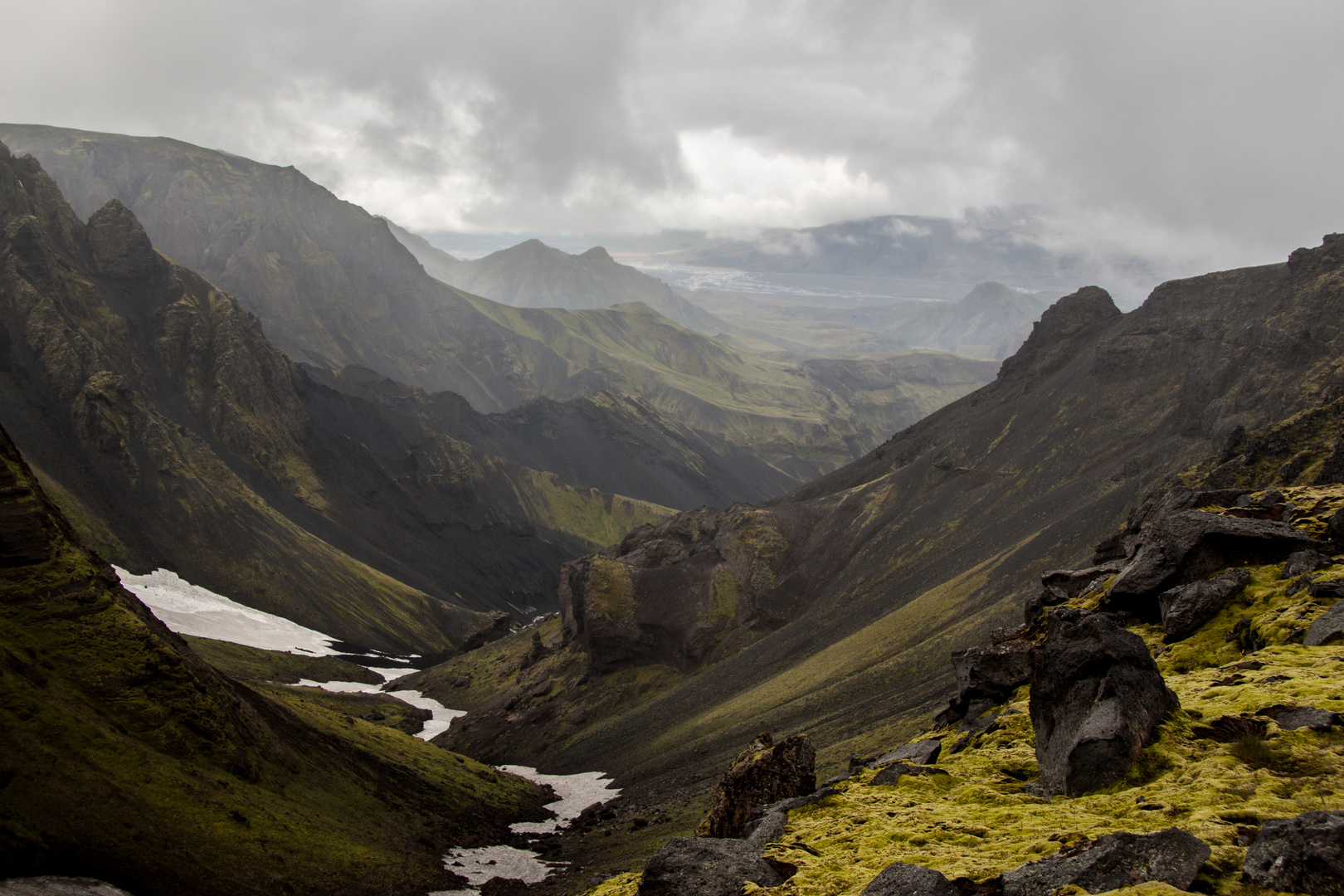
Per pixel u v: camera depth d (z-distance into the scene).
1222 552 55.59
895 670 148.62
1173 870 21.45
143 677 100.50
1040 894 22.44
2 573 101.69
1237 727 32.56
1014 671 56.91
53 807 75.88
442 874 100.75
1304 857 19.66
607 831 121.94
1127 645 35.28
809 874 28.66
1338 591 45.88
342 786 118.12
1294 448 106.00
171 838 80.50
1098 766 31.94
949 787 38.38
